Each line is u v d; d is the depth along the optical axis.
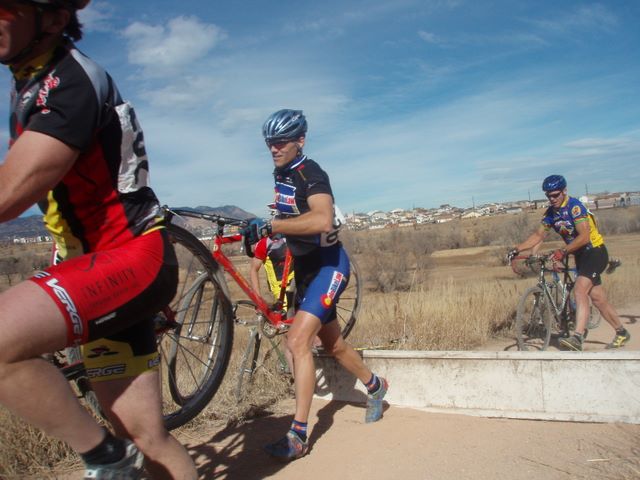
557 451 3.43
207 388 3.46
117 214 2.23
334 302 3.95
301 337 3.80
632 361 3.78
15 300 1.91
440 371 4.34
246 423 4.38
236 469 3.55
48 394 1.92
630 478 3.02
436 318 6.91
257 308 4.49
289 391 5.04
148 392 2.38
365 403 4.65
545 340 6.59
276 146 3.91
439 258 34.19
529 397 4.04
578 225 6.42
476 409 4.16
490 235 42.69
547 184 6.61
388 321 6.96
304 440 3.64
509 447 3.54
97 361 2.35
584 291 6.42
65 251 2.35
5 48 1.98
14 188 1.88
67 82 1.98
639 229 41.97
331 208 3.81
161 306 2.32
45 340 1.92
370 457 3.54
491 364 4.16
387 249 30.91
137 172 2.28
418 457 3.47
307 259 4.10
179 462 2.43
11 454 3.46
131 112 2.27
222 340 3.52
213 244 4.07
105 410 2.37
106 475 2.06
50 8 1.99
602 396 3.86
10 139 2.17
